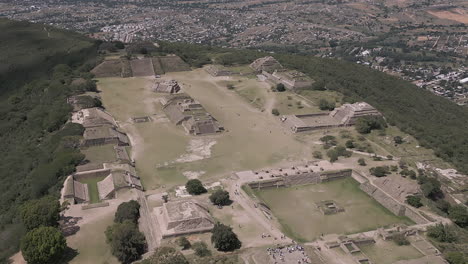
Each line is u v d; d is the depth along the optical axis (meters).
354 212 131.62
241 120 199.38
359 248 111.88
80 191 130.62
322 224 124.31
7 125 186.75
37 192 131.75
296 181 146.75
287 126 192.12
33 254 95.75
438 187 136.50
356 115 193.50
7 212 127.75
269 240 111.50
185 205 119.50
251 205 129.00
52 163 142.12
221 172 150.25
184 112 196.38
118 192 130.38
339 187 146.25
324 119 197.00
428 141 179.50
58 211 112.19
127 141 172.38
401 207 130.88
